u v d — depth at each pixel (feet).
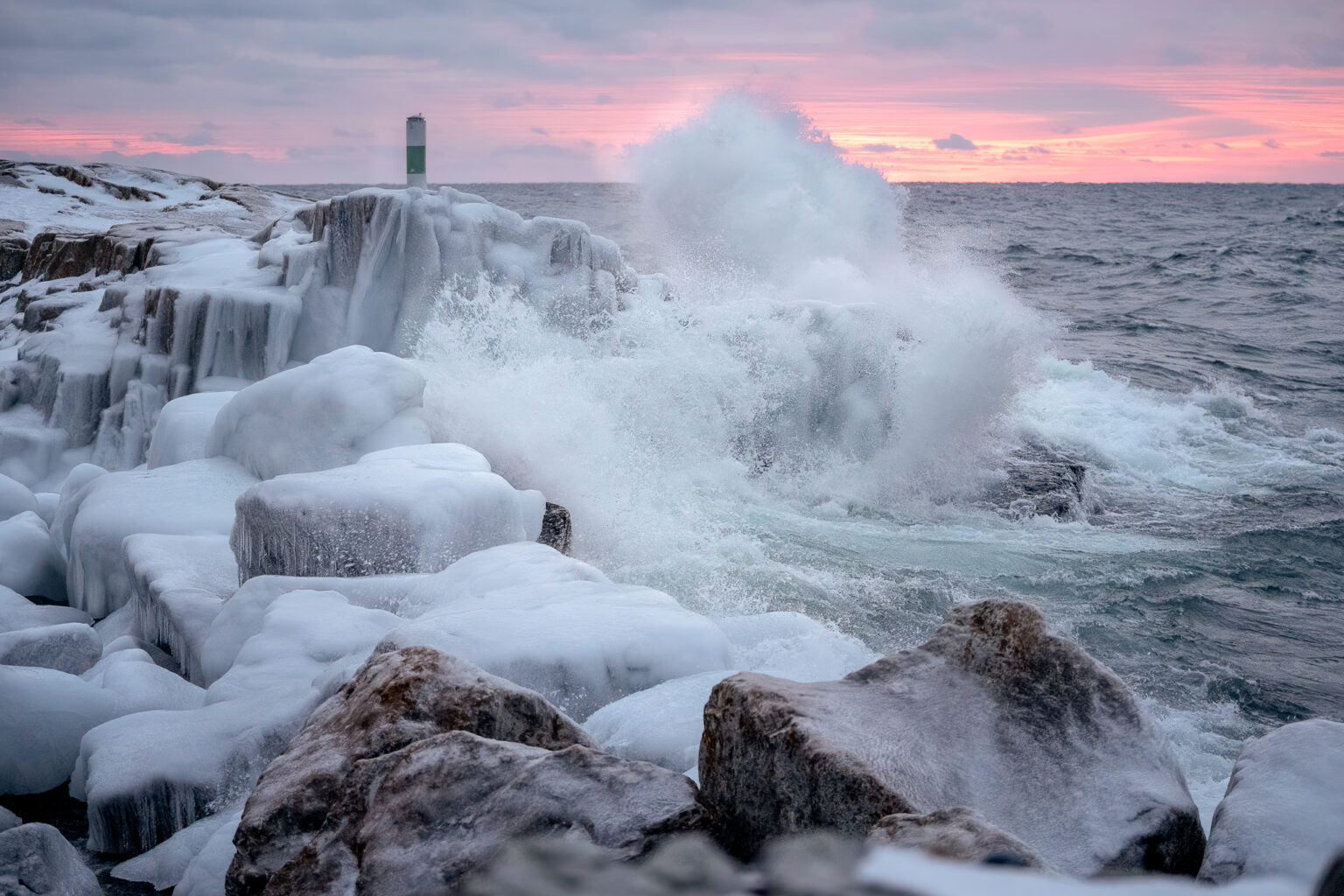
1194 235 164.76
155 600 15.47
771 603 20.76
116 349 28.89
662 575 21.91
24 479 26.73
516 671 10.72
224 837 9.06
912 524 27.45
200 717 10.91
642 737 9.77
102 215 70.33
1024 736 6.76
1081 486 30.94
